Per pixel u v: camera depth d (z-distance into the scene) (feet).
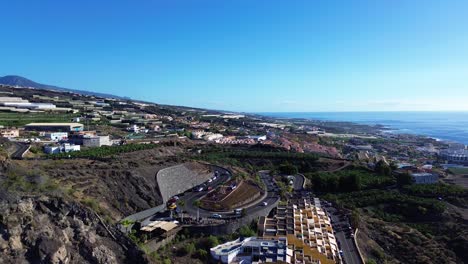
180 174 424.46
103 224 222.07
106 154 478.59
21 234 187.11
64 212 210.38
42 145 503.61
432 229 422.41
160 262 231.30
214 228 293.64
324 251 299.58
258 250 269.64
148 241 254.27
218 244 278.05
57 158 410.72
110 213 278.05
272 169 616.80
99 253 203.21
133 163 406.82
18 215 191.01
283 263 250.16
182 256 256.32
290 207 388.16
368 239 372.79
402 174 566.36
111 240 216.95
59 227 202.18
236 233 303.27
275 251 267.39
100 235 215.92
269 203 391.86
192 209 343.67
